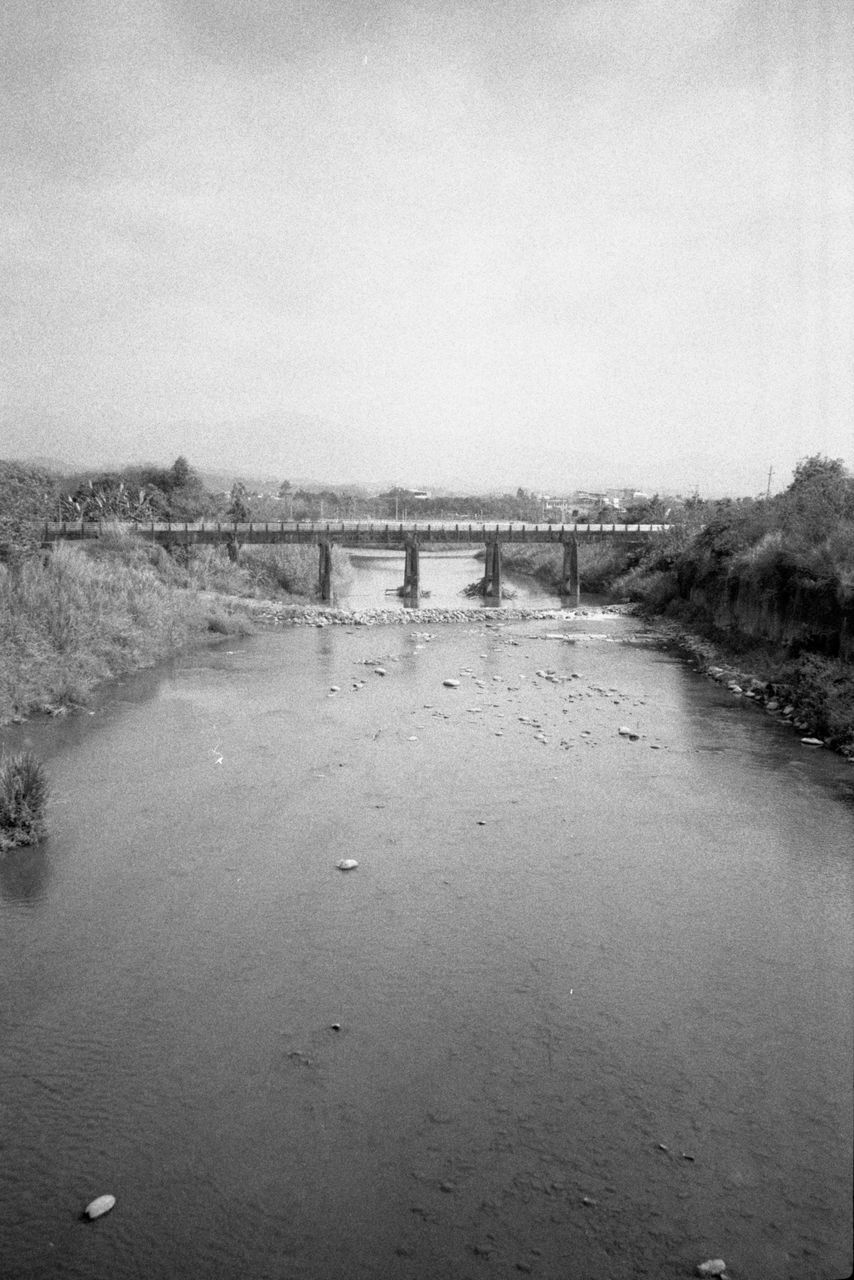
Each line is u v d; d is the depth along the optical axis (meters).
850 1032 8.46
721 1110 7.38
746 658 28.20
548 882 11.80
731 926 10.56
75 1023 8.66
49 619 26.30
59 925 10.64
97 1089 7.69
